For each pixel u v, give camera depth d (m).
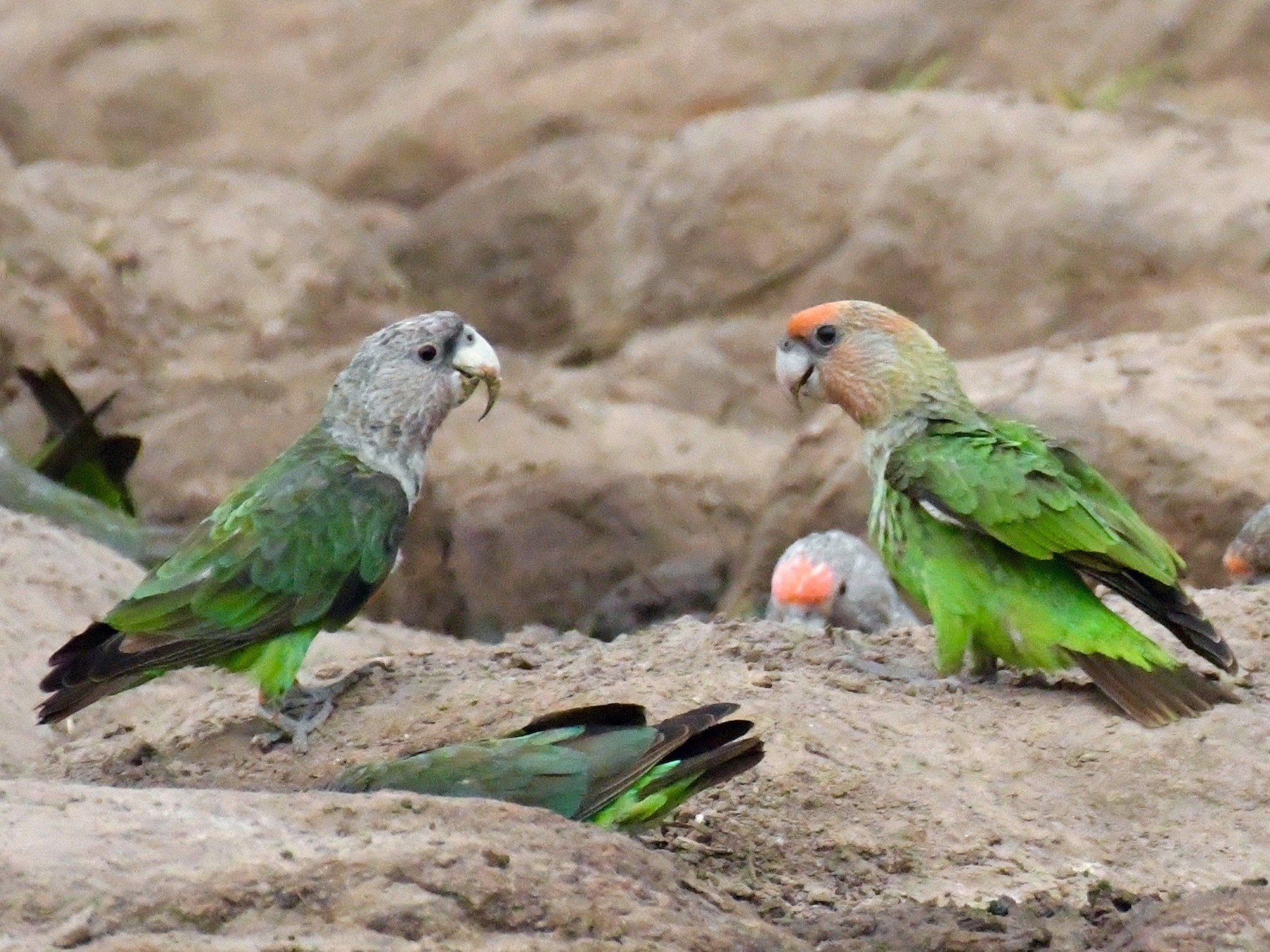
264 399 20.05
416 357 9.62
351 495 9.32
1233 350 15.68
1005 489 9.22
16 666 11.32
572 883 6.34
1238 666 9.78
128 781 9.00
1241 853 8.05
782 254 20.98
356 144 24.09
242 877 6.05
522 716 8.96
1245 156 20.25
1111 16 22.94
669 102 23.55
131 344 20.34
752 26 23.55
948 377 9.85
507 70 23.91
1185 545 14.88
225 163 24.45
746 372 20.77
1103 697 9.30
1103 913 7.33
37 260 19.97
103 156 24.67
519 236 22.67
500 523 18.03
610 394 20.70
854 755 8.59
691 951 6.24
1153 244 19.70
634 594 17.89
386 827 6.52
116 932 5.86
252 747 9.13
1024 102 21.09
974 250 20.25
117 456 15.71
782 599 12.88
